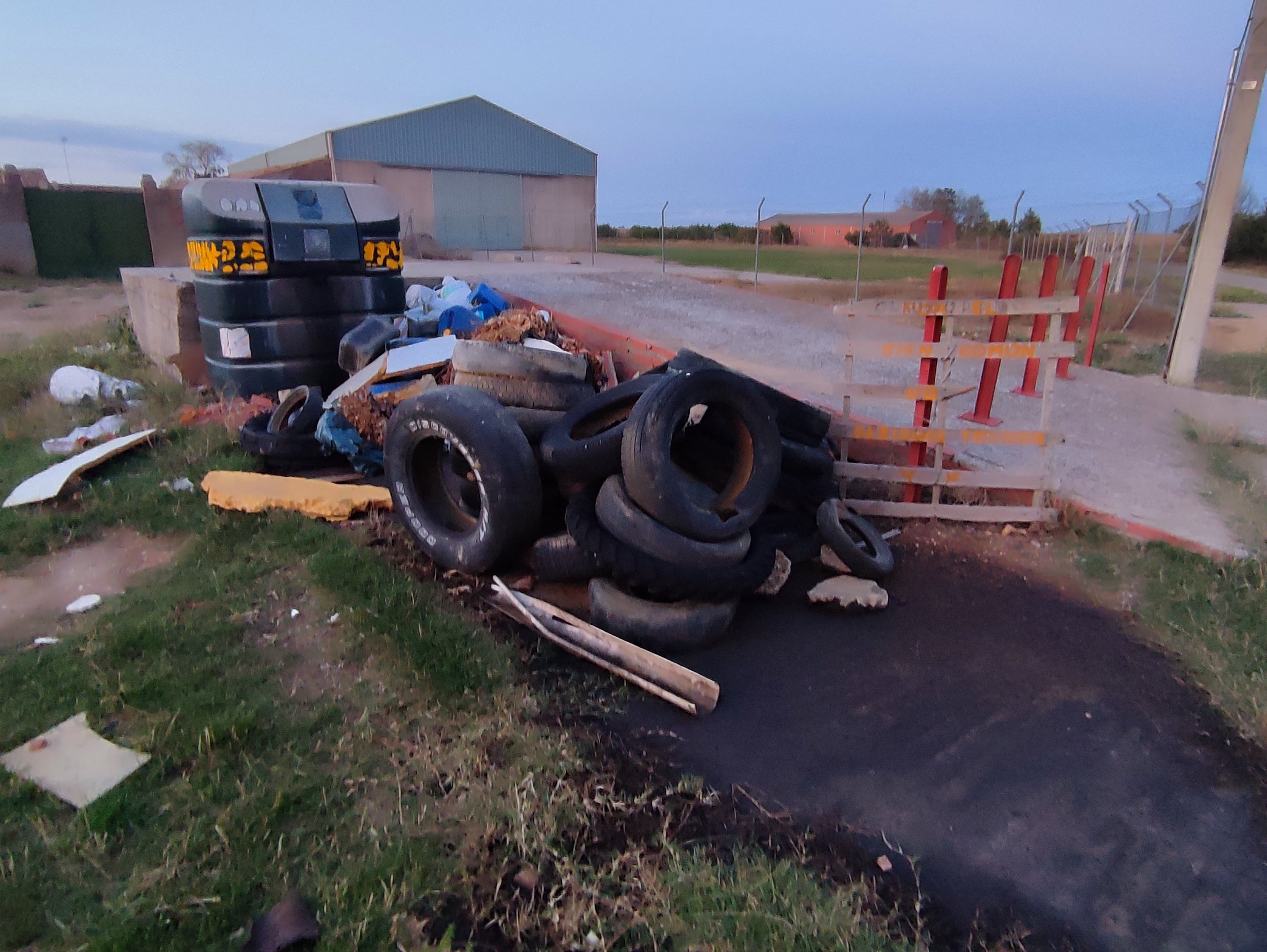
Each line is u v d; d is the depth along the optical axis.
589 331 9.76
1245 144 9.63
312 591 5.04
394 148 33.59
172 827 3.14
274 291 8.95
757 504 5.18
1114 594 5.38
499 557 5.25
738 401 5.18
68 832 3.08
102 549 5.79
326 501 6.14
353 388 7.44
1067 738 4.03
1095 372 11.08
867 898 3.02
